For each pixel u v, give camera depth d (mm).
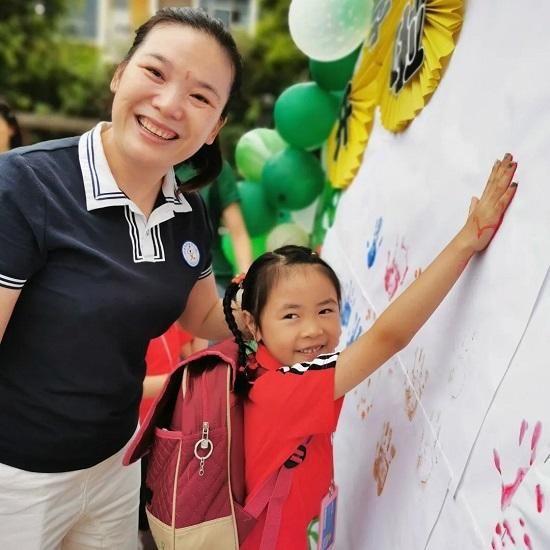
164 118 1348
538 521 954
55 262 1352
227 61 1406
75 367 1414
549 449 967
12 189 1285
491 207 1263
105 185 1372
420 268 1641
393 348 1369
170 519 1404
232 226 2982
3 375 1425
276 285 1478
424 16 1771
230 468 1404
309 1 2549
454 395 1312
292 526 1444
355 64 2861
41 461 1454
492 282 1236
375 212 2154
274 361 1506
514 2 1350
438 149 1652
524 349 1092
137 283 1414
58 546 1621
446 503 1263
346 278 2365
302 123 3031
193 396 1406
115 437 1546
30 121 10875
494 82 1384
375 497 1638
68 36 11391
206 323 1810
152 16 1430
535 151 1174
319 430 1389
